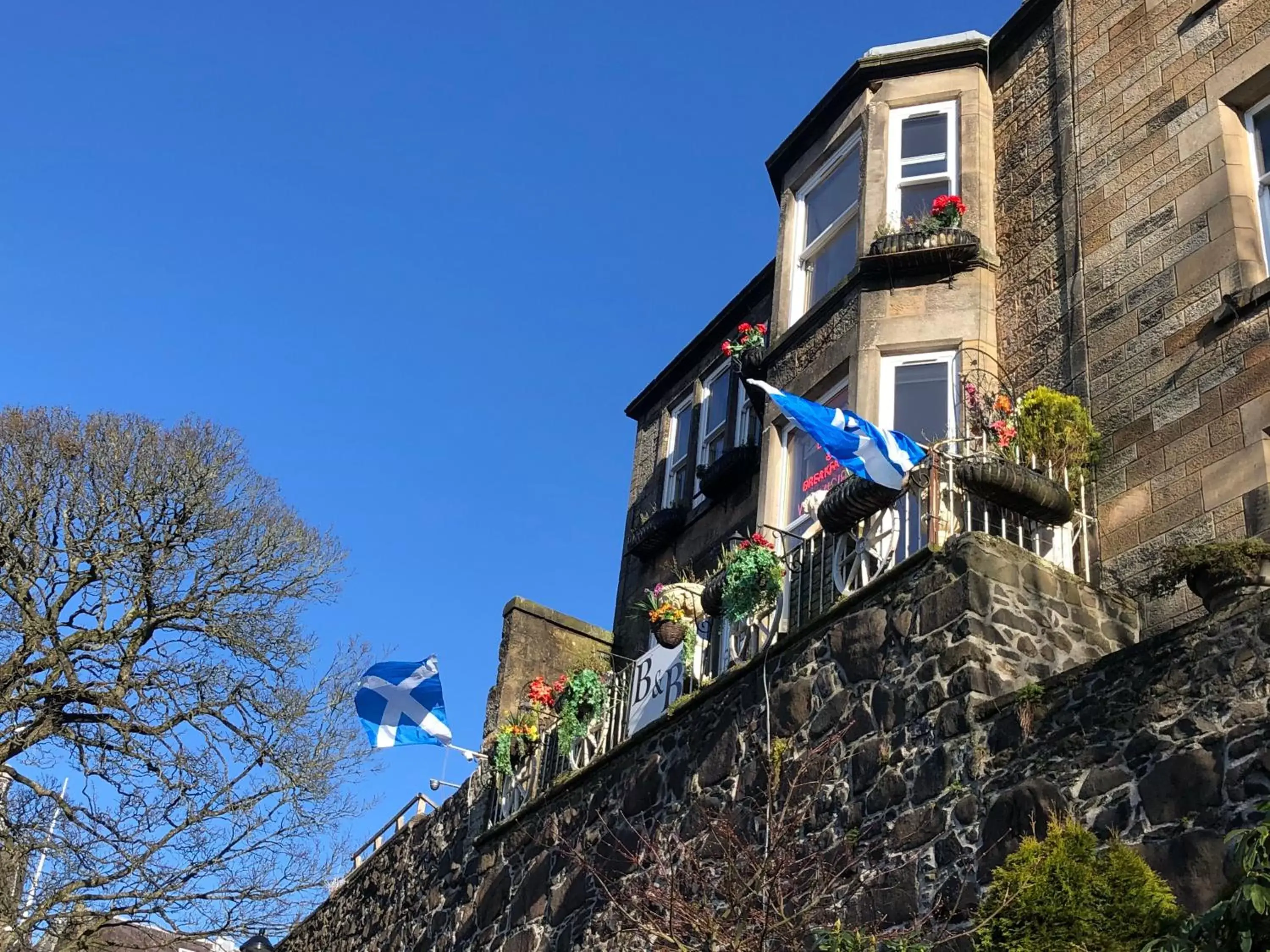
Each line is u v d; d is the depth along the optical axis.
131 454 20.48
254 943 15.52
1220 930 6.33
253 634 20.12
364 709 17.28
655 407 19.89
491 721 17.27
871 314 13.40
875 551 11.01
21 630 19.14
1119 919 7.21
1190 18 12.16
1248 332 10.39
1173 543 10.28
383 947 17.03
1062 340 12.20
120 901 17.72
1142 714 7.95
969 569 9.52
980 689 9.06
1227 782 7.34
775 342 14.84
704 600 12.38
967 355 12.76
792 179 15.74
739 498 16.16
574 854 10.86
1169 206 11.59
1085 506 11.02
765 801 10.34
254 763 19.39
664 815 11.73
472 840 15.51
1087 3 13.50
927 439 12.55
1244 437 10.07
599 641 18.39
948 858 8.64
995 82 14.44
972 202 13.61
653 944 9.62
